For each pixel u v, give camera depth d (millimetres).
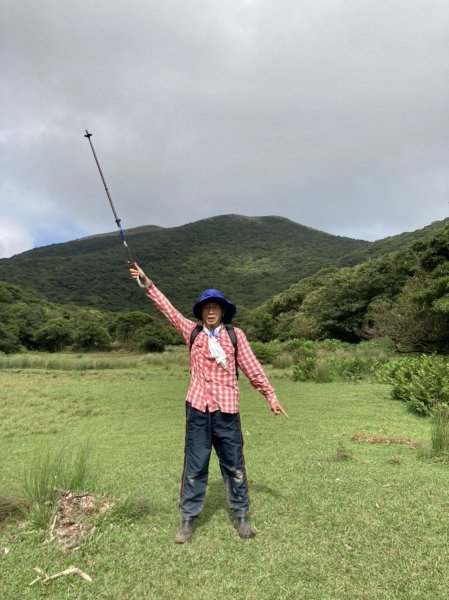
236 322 47719
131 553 2502
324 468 4039
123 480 3914
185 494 2771
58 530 2727
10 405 9602
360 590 2119
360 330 31312
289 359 18469
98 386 12984
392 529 2707
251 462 4355
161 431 6602
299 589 2141
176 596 2111
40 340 44469
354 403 8367
